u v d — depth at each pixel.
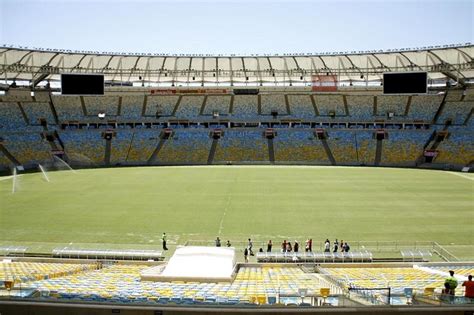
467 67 83.50
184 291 18.53
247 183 62.25
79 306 15.88
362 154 87.75
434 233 37.44
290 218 42.50
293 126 95.88
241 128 95.81
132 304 15.93
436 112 92.44
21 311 16.00
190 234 37.50
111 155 87.75
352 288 17.34
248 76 100.31
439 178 66.94
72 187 59.53
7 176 70.00
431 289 17.11
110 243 35.09
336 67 94.12
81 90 86.38
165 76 101.19
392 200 50.34
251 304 15.90
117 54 86.94
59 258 30.64
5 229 38.84
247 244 34.84
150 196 53.03
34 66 84.69
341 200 50.44
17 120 87.25
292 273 25.86
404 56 85.25
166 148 90.56
